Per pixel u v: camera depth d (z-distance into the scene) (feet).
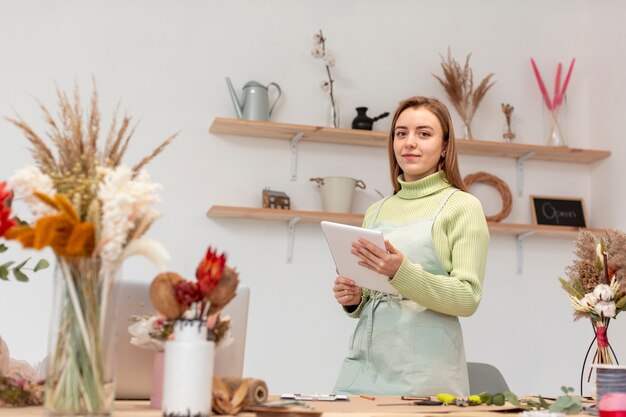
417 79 12.10
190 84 11.17
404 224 6.90
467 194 6.81
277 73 11.55
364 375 6.63
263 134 11.21
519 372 11.84
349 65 11.87
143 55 11.04
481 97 11.83
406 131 7.06
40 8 10.75
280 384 10.97
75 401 3.55
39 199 3.60
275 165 11.35
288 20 11.72
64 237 3.53
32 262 10.25
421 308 6.51
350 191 11.07
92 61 10.83
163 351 4.21
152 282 3.98
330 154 11.60
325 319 11.26
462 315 6.33
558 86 12.25
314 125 11.57
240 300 4.80
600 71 12.41
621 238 5.93
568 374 12.01
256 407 4.11
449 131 7.12
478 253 6.54
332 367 11.19
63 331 3.60
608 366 4.66
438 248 6.64
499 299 11.94
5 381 4.25
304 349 11.12
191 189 10.98
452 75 11.80
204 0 11.41
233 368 4.75
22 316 10.16
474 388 7.10
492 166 12.28
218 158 11.14
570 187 12.51
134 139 10.84
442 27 12.35
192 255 10.87
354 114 11.75
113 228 3.54
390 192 11.74
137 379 4.54
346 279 6.84
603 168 12.25
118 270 3.69
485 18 12.57
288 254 11.22
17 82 10.53
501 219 11.89
